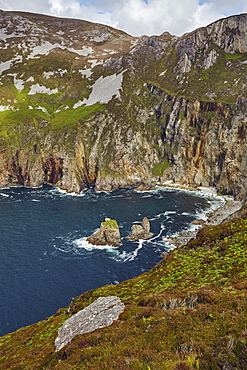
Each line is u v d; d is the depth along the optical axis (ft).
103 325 79.66
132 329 67.36
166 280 122.42
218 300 70.74
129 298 111.14
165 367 44.50
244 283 82.79
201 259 133.59
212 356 44.01
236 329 50.75
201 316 61.41
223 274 104.22
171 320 64.95
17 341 109.81
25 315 145.48
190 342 50.47
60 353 70.79
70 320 92.63
